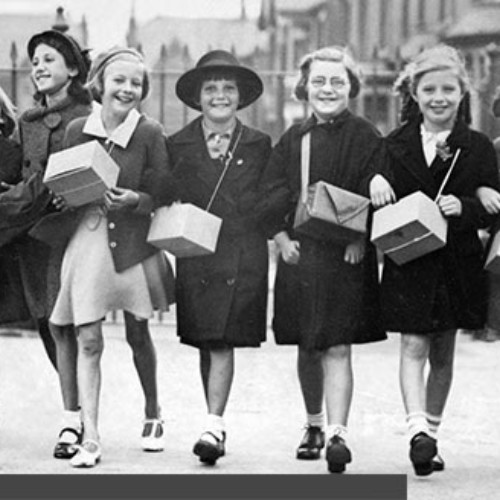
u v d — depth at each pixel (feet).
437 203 28.94
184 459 30.45
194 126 30.35
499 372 44.19
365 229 29.14
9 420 35.68
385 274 29.45
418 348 29.37
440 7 73.15
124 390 39.86
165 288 30.42
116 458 30.37
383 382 42.65
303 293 29.37
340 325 29.12
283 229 29.78
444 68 29.48
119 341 48.93
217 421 29.94
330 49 29.94
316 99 29.68
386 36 76.84
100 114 30.01
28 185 29.63
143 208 29.30
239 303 29.66
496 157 29.84
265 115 73.97
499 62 67.26
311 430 30.91
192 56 79.15
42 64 30.71
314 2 81.10
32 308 30.99
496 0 70.44
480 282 29.68
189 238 29.09
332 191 28.84
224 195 29.89
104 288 29.43
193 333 29.73
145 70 30.07
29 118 30.86
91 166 28.32
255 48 81.25
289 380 42.60
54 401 38.83
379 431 34.81
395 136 29.73
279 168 29.86
